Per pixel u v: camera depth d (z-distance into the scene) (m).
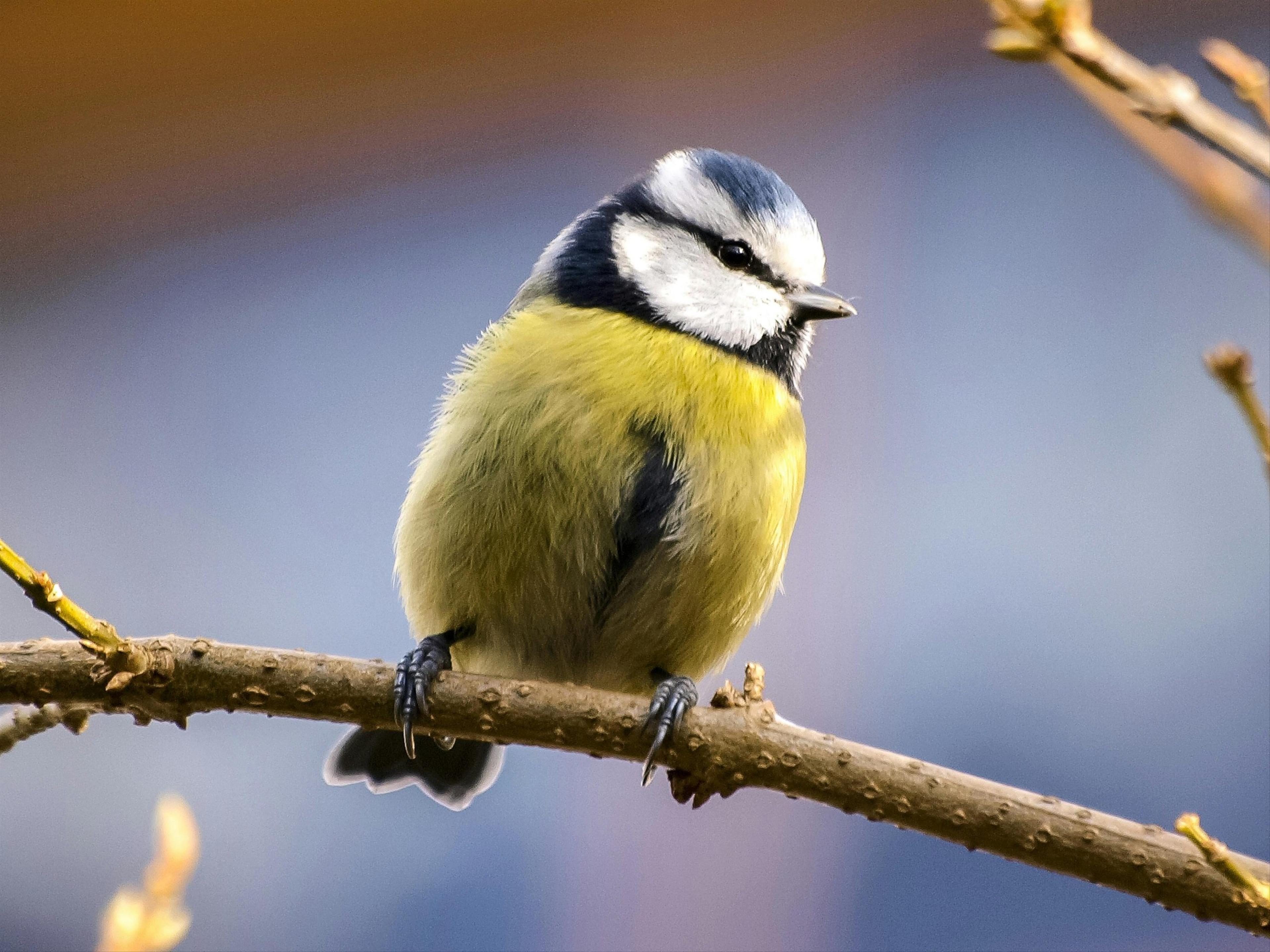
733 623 6.47
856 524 11.42
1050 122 12.03
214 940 10.53
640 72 11.80
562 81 11.72
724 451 6.16
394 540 6.71
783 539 6.46
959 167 12.02
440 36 11.43
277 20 10.95
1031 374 11.73
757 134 11.87
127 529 11.38
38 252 11.55
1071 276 11.86
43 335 11.58
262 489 11.55
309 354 11.72
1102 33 11.74
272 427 11.66
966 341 11.88
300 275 11.78
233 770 11.13
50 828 10.88
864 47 12.04
